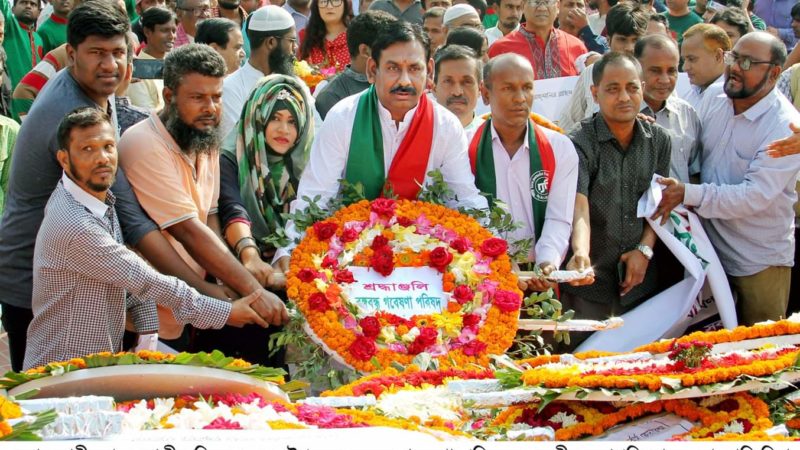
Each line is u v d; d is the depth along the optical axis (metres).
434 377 5.43
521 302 6.21
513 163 6.98
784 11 13.48
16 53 10.57
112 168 5.57
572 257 7.00
